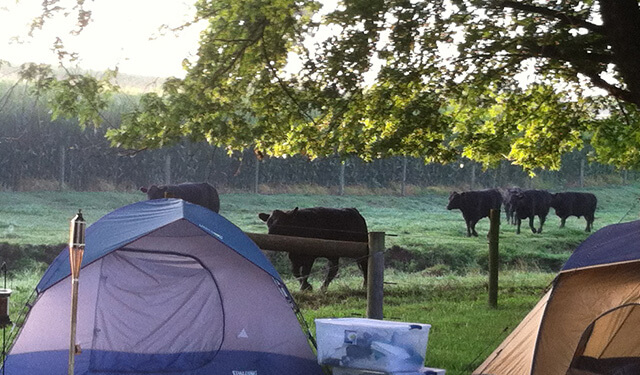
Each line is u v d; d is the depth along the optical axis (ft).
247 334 27.35
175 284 28.02
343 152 40.52
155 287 27.84
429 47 38.42
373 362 22.00
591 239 23.59
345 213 55.57
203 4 38.29
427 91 40.75
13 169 110.63
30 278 54.39
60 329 25.90
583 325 22.50
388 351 21.95
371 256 29.53
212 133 37.83
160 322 27.20
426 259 75.97
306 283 49.65
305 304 43.68
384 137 41.70
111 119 118.52
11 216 86.12
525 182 169.89
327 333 22.77
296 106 39.99
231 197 120.26
